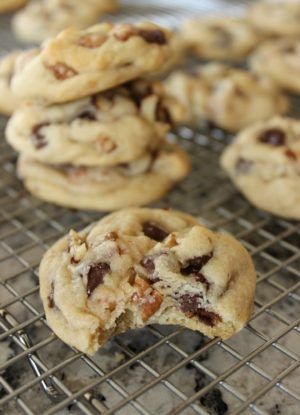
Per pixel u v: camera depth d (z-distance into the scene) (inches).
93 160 15.3
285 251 15.0
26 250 14.6
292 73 20.4
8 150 17.7
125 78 14.7
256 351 12.4
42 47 15.0
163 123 15.9
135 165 15.8
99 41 14.6
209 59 22.9
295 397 11.8
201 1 26.1
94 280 12.7
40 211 15.8
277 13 23.1
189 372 12.7
